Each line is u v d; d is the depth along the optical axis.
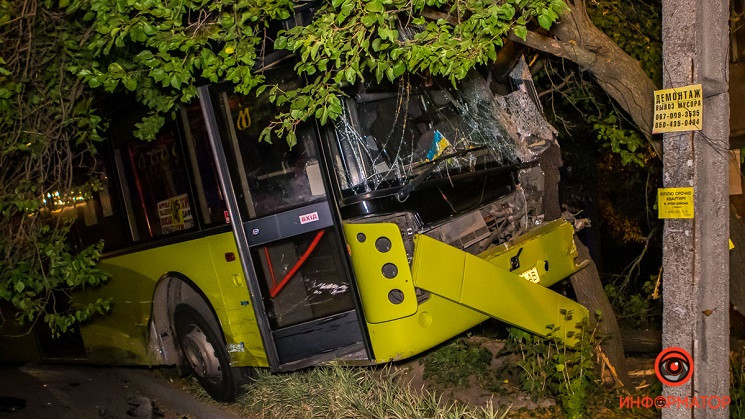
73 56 6.43
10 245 7.24
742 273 5.99
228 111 6.67
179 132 7.21
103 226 8.64
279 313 6.68
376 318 6.12
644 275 12.02
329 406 6.75
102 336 9.15
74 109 6.97
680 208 4.24
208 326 7.56
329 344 6.52
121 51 6.23
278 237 6.52
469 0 4.70
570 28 5.21
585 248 7.47
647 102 5.35
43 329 10.17
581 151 10.97
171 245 7.59
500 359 7.69
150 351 8.37
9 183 7.19
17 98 6.66
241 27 5.19
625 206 12.79
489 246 6.69
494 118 7.05
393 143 6.43
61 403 9.30
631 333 8.02
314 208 6.41
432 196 6.48
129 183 8.11
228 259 6.93
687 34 4.12
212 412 7.84
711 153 4.23
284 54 6.25
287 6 5.34
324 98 5.03
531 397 6.66
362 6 4.65
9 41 6.53
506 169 6.92
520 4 4.57
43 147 6.95
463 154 6.70
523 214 6.98
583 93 7.95
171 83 5.25
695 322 4.27
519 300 6.50
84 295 9.21
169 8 5.04
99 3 4.98
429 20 5.59
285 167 6.54
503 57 7.02
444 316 6.25
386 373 7.11
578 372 6.32
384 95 6.52
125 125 8.00
